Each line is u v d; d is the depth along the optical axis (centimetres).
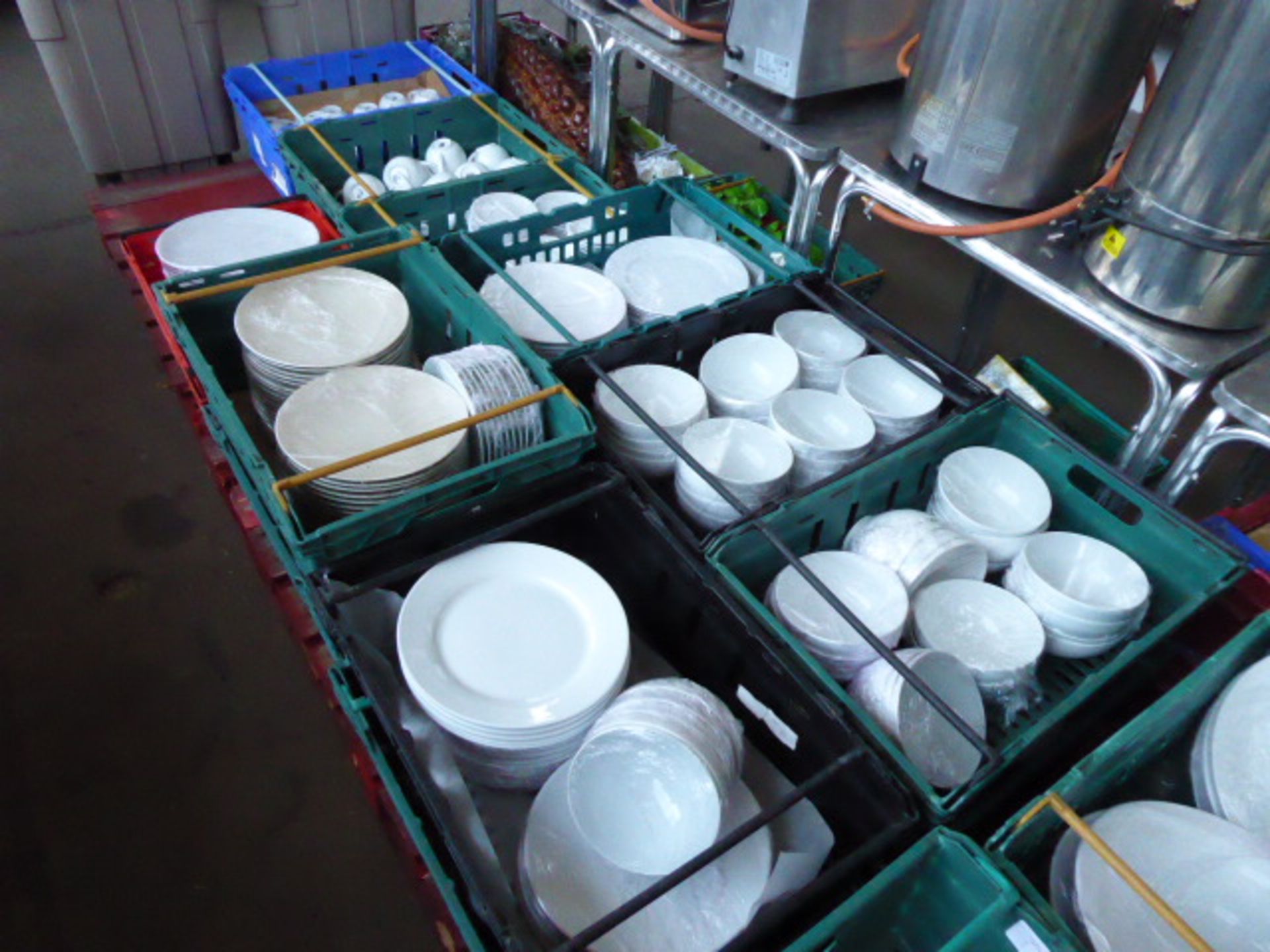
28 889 135
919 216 138
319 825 145
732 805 101
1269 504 146
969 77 124
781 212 205
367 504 117
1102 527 132
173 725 156
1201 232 106
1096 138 127
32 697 158
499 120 217
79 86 225
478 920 84
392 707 99
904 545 120
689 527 132
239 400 160
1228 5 95
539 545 117
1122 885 87
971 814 97
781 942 90
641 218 186
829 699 98
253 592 178
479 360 131
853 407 142
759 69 152
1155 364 116
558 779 102
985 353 242
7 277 244
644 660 125
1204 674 102
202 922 133
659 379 143
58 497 192
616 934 91
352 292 147
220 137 250
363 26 251
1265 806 94
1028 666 112
